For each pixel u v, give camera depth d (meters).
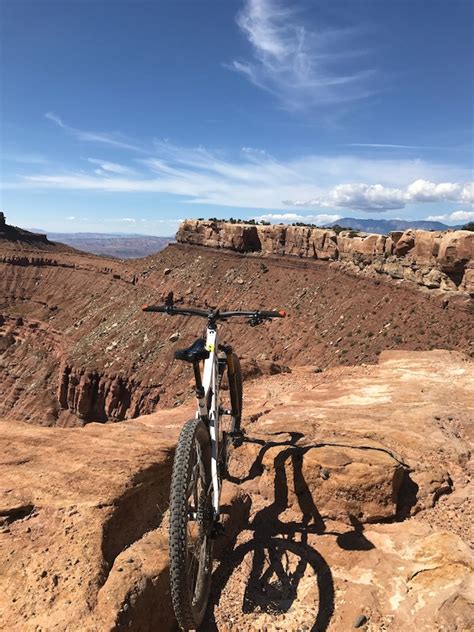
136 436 6.30
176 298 81.38
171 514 3.19
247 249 81.94
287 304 66.31
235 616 4.09
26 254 125.25
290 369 11.77
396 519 5.16
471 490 5.62
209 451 4.06
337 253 67.38
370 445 5.95
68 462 5.44
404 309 51.06
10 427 6.57
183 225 94.31
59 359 92.31
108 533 4.43
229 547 4.89
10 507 4.59
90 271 114.25
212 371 4.27
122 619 3.57
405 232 55.22
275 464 5.58
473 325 44.47
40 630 3.38
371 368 10.84
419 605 3.89
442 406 7.81
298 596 4.24
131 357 74.56
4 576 3.88
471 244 46.09
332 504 5.21
